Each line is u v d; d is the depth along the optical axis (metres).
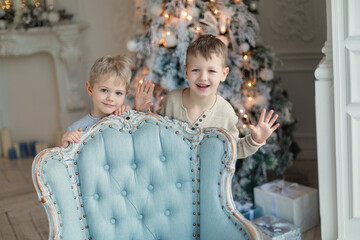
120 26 4.20
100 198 1.76
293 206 2.63
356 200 2.26
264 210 2.79
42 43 4.46
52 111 4.77
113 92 1.79
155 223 1.77
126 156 1.76
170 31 2.62
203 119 1.93
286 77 3.78
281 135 3.04
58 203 1.65
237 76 2.71
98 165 1.74
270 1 3.69
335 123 2.21
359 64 2.13
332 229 2.36
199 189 1.75
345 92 2.17
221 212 1.68
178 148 1.76
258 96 2.81
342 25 2.11
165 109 2.01
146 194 1.77
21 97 4.82
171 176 1.76
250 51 2.86
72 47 4.37
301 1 3.60
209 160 1.71
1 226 3.00
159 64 2.68
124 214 1.76
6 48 4.45
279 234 2.46
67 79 4.54
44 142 4.88
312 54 3.66
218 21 2.65
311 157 3.82
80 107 4.54
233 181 2.90
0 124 4.86
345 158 2.24
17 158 4.70
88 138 1.76
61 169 1.68
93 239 1.74
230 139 1.70
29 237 2.82
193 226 1.77
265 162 2.83
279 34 3.72
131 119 1.79
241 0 2.79
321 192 2.35
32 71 4.72
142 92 1.99
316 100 2.26
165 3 2.66
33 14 4.27
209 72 1.77
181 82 2.67
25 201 3.42
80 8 4.38
